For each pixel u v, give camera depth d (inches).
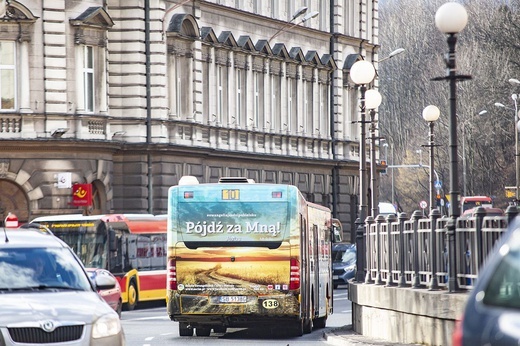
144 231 2171.5
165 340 1375.5
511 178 5167.3
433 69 5812.0
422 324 1068.5
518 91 4960.6
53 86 2482.8
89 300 765.3
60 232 2069.4
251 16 3127.5
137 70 2657.5
